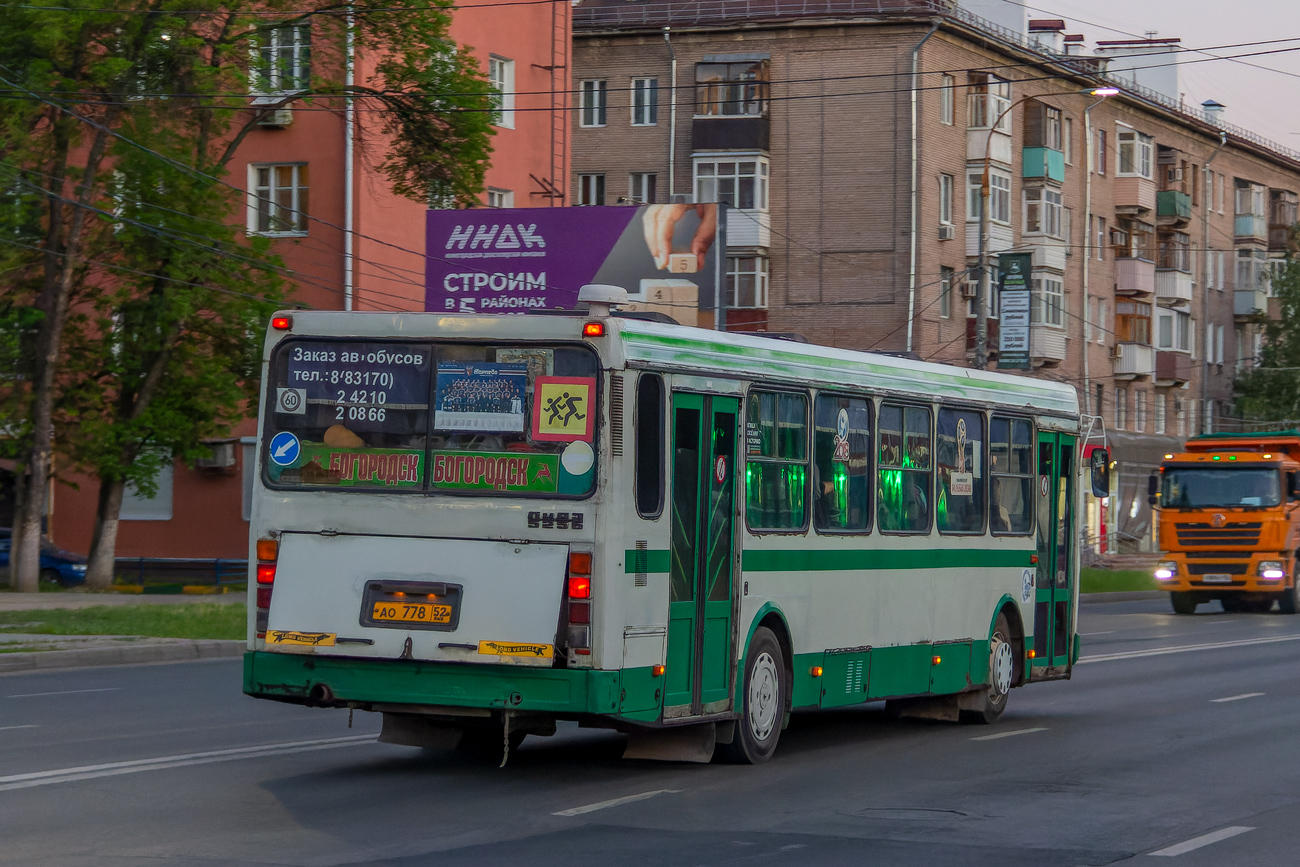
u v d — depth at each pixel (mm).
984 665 16406
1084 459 19219
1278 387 78375
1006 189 62156
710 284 40500
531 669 10852
